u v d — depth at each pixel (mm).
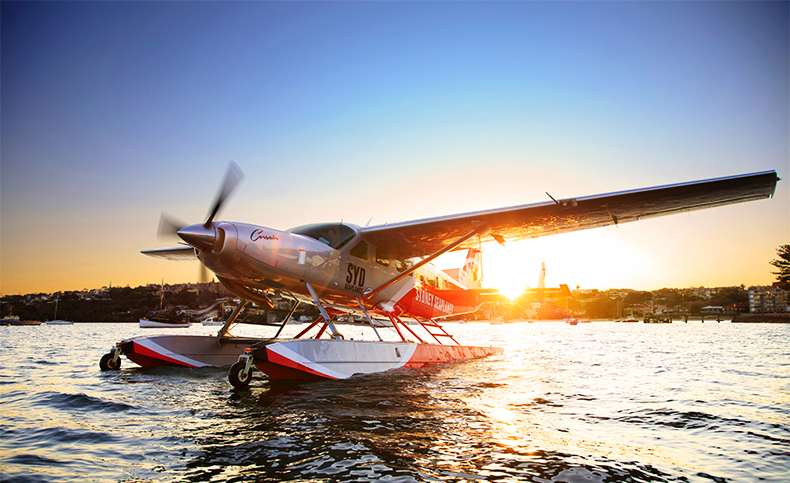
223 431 3957
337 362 7113
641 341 25219
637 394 6195
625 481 2867
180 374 8062
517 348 17734
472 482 2791
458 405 5188
